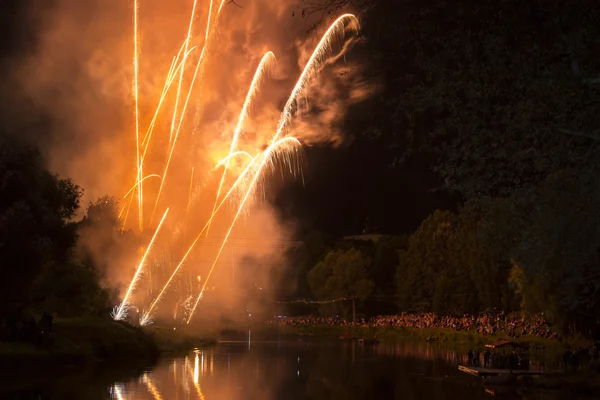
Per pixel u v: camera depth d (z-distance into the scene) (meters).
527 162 19.69
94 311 55.47
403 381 40.00
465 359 57.69
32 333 41.34
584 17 16.61
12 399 26.86
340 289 137.50
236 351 64.06
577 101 17.81
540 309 55.09
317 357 58.44
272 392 33.16
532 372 42.47
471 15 18.06
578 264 19.25
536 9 17.06
